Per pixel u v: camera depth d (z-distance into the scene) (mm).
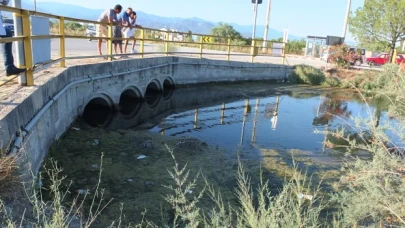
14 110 3645
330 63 21297
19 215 2725
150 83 11945
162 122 8727
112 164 5262
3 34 4211
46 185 4246
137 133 7133
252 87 15352
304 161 6238
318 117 10508
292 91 15258
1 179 2869
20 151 3363
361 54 22578
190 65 13898
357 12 23141
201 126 8562
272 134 8219
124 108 9984
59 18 6293
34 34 5055
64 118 6387
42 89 4883
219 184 4887
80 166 5066
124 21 10094
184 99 11945
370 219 2984
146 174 4984
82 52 11820
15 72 4590
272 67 17719
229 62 15570
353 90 15844
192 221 2533
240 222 2391
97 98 8633
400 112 3408
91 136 6547
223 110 10734
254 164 5816
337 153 6828
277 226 2162
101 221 3625
